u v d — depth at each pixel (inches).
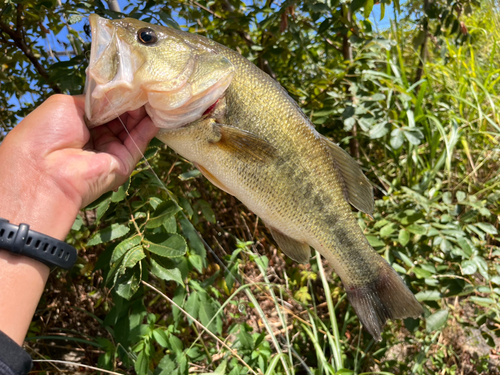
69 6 18.6
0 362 7.7
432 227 21.5
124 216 16.8
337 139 29.6
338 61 28.4
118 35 11.8
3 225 9.0
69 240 21.4
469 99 32.8
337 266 16.3
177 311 17.0
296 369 22.1
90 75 11.3
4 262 9.0
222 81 13.1
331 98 26.4
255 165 13.8
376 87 30.5
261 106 13.8
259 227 28.6
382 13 24.2
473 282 21.8
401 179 29.0
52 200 10.3
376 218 23.2
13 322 8.8
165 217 15.1
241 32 26.7
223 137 13.3
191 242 18.7
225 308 23.5
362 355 21.2
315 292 26.4
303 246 15.7
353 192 15.8
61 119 11.1
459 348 24.1
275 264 27.6
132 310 16.5
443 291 21.9
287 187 14.5
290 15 24.6
